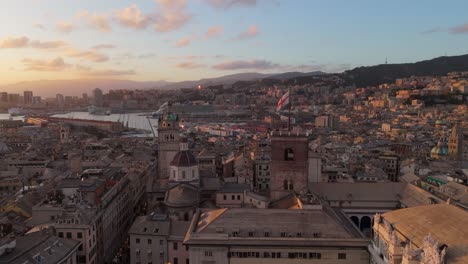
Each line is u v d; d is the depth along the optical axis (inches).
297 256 3772.1
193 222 4242.1
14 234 4557.1
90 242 4746.6
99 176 6737.2
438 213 3304.6
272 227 3929.6
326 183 5910.4
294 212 4121.6
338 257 3747.5
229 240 3796.8
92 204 5123.0
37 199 6486.2
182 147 6117.1
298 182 5118.1
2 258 3503.9
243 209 4212.6
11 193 7637.8
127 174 7677.2
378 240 3538.4
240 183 6550.2
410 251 2829.7
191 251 3821.4
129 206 7283.5
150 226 5039.4
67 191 5767.7
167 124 7450.8
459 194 6146.7
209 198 6250.0
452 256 2669.8
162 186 6358.3
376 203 5625.0
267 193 6151.6
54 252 3998.5
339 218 4520.2
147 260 4970.5
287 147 5103.3
